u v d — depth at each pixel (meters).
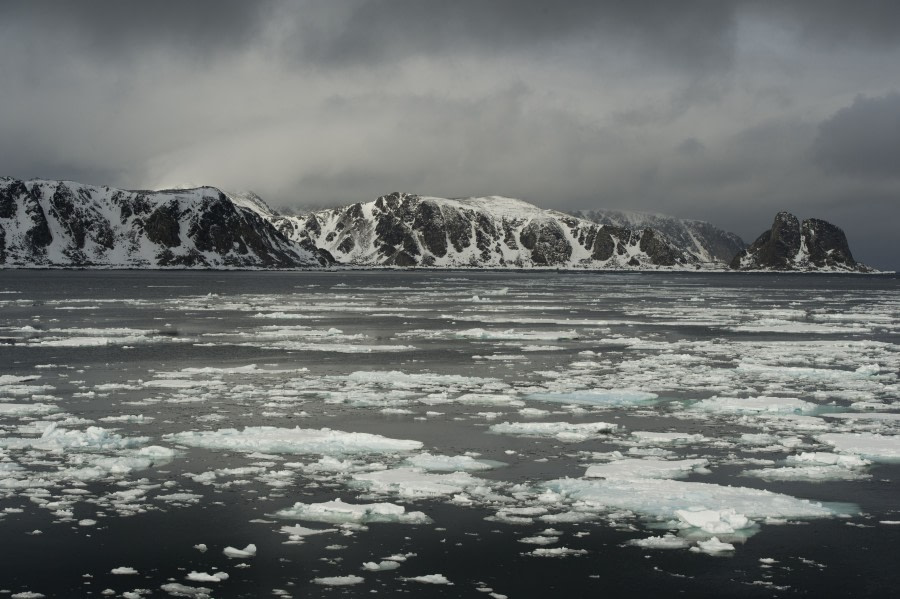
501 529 17.55
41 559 15.89
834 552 16.45
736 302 102.31
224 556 16.08
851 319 72.25
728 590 14.81
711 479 20.97
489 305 92.12
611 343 50.06
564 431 25.84
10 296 104.88
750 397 31.78
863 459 22.78
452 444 24.20
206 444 23.91
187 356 43.16
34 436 24.72
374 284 171.25
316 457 22.72
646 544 16.78
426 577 15.17
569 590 14.75
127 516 18.11
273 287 146.00
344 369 38.56
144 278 194.88
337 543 16.73
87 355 43.44
